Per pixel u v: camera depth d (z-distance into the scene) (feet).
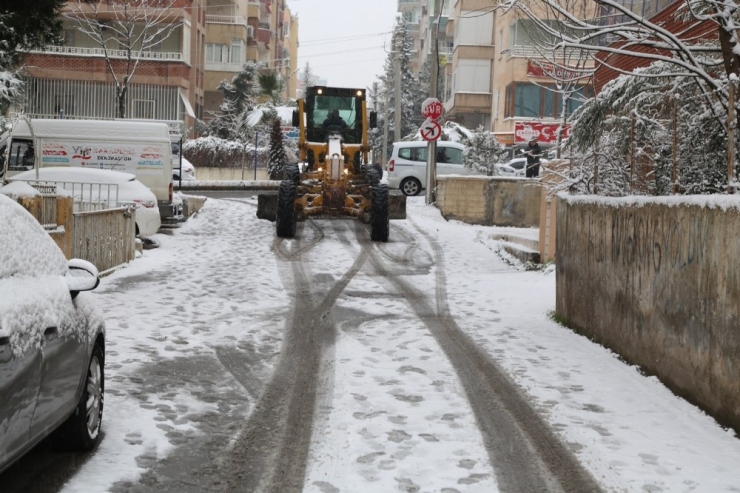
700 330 25.03
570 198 39.17
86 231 47.50
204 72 203.21
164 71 165.99
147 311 39.45
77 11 153.69
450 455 20.89
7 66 51.93
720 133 35.14
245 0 221.66
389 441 21.94
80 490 17.93
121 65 163.53
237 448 21.31
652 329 29.12
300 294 46.96
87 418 20.25
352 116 80.12
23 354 15.88
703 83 36.11
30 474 18.76
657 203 28.58
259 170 151.94
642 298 30.07
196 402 25.38
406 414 24.43
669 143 38.55
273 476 19.38
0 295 15.88
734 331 22.74
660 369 28.43
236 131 172.76
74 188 61.57
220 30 203.82
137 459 20.18
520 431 22.97
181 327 36.45
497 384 28.14
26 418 16.29
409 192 107.34
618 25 32.53
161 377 28.04
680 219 26.55
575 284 38.17
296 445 21.61
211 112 191.31
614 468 20.13
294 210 70.28
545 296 47.73
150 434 21.98
